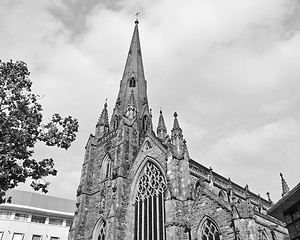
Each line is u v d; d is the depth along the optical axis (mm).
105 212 57781
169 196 47500
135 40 97375
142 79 86812
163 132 84688
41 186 29422
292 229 27453
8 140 26625
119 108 77562
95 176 66875
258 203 76062
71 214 95125
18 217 89625
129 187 57344
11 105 28469
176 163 51562
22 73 29484
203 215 44438
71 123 31422
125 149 61875
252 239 38375
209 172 64938
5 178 26047
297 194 25344
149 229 50562
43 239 89312
